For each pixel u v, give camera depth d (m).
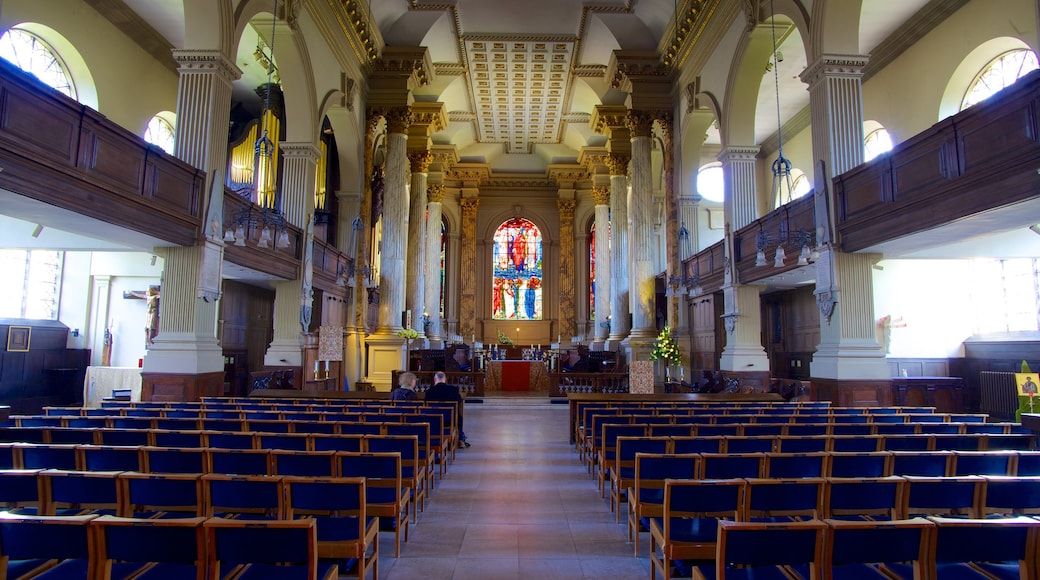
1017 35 11.23
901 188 8.32
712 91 15.05
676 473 4.36
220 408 7.43
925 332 15.27
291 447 5.00
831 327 9.81
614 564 4.27
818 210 10.10
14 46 11.21
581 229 28.64
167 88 14.84
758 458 4.32
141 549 2.54
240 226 9.20
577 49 18.92
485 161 28.44
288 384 12.18
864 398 9.37
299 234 13.33
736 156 14.13
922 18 13.23
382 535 4.89
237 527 2.50
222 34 9.41
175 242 8.66
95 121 6.97
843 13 10.02
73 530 2.52
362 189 17.11
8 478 3.36
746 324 13.80
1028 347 13.28
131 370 13.92
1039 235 10.12
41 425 5.82
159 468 4.20
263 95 16.97
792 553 2.54
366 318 17.17
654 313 17.67
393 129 17.62
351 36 15.56
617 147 20.97
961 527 2.50
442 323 28.17
